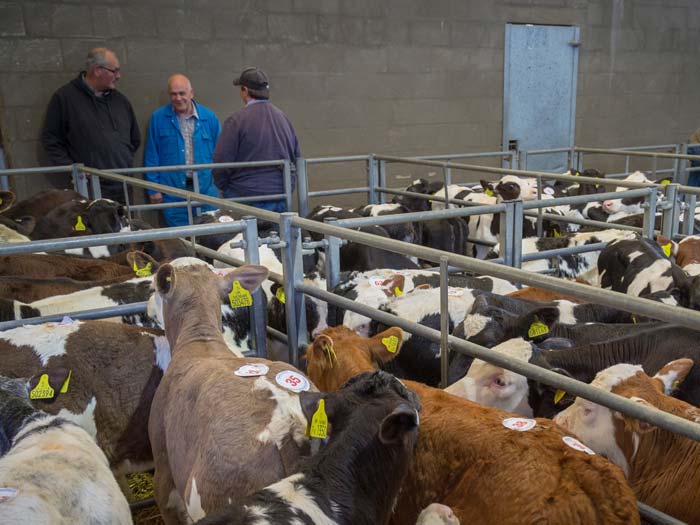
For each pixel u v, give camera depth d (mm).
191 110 7898
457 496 1939
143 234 2871
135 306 3215
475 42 10195
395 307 3650
